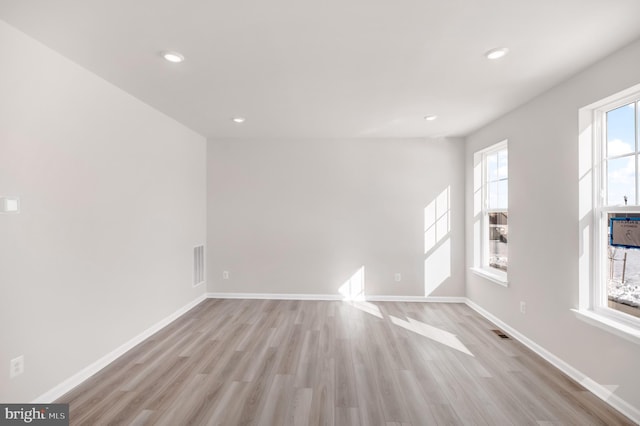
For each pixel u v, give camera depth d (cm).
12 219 203
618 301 236
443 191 496
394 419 211
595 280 255
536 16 188
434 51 231
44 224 225
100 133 279
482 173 460
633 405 210
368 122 416
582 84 258
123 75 274
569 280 271
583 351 254
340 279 503
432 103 340
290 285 507
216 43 221
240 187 510
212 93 315
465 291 493
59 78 237
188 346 327
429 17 190
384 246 500
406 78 279
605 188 252
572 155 269
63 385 240
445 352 314
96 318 275
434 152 497
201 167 494
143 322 343
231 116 392
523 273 337
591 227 259
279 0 174
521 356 306
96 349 275
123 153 311
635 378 208
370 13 186
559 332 282
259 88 302
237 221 510
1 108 196
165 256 389
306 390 245
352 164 503
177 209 419
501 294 381
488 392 243
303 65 254
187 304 447
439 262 497
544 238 304
